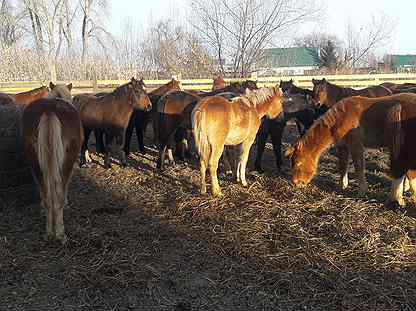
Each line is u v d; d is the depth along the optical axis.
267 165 8.98
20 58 22.98
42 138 4.62
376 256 4.54
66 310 3.75
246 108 6.91
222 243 4.93
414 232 5.19
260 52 23.78
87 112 8.95
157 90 10.66
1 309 3.74
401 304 3.75
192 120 6.55
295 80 16.88
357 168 6.59
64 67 22.91
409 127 5.73
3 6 34.84
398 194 6.02
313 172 6.86
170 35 25.72
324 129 6.64
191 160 9.64
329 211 5.92
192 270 4.38
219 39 23.97
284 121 8.88
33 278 4.23
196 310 3.75
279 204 6.13
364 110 6.37
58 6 30.91
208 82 16.80
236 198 6.50
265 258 4.54
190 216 5.80
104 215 5.91
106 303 3.85
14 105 6.68
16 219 5.71
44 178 4.71
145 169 8.75
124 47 25.12
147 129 14.16
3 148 6.03
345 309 3.71
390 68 34.94
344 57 35.38
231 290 4.03
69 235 5.14
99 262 4.50
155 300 3.90
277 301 3.85
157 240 5.04
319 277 4.17
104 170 8.70
